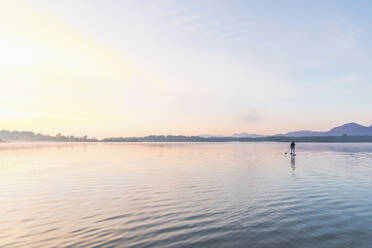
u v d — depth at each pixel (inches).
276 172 885.8
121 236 327.6
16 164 1290.6
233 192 572.7
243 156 1729.8
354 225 353.4
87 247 296.4
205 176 807.7
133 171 955.3
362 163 1179.3
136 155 1966.0
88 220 394.9
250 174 843.4
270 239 308.0
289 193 555.5
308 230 335.9
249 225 358.3
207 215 408.8
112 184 690.2
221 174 848.3
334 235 318.0
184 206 464.1
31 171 991.0
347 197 514.9
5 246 303.9
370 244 290.2
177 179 756.6
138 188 633.0
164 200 509.7
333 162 1235.9
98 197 544.7
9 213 436.5
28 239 324.2
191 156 1782.7
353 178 748.0
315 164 1144.2
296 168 999.0
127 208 458.0
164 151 2640.3
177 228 352.5
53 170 1017.5
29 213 435.5
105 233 339.3
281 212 418.0
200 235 325.1
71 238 324.8
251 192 570.3
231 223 368.5
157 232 339.0
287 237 313.3
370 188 603.2
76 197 547.2
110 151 2778.1
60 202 506.9
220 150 2810.0
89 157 1791.3
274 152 2244.1
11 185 693.3
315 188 605.9
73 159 1617.9
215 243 299.3
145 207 462.9
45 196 559.2
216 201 495.2
